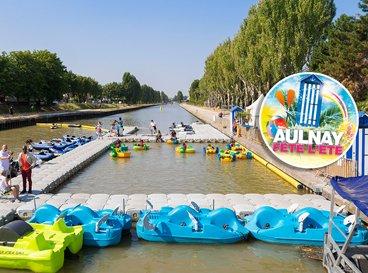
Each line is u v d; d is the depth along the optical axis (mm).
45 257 11547
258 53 56438
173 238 13875
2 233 12211
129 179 24984
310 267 12422
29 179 18875
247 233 14211
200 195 18672
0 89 78812
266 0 50125
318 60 46594
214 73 106188
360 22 40125
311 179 21625
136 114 126125
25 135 52812
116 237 13648
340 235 13438
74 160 28797
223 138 43125
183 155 34344
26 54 87500
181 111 156625
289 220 14133
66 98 134750
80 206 14703
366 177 11172
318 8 47094
